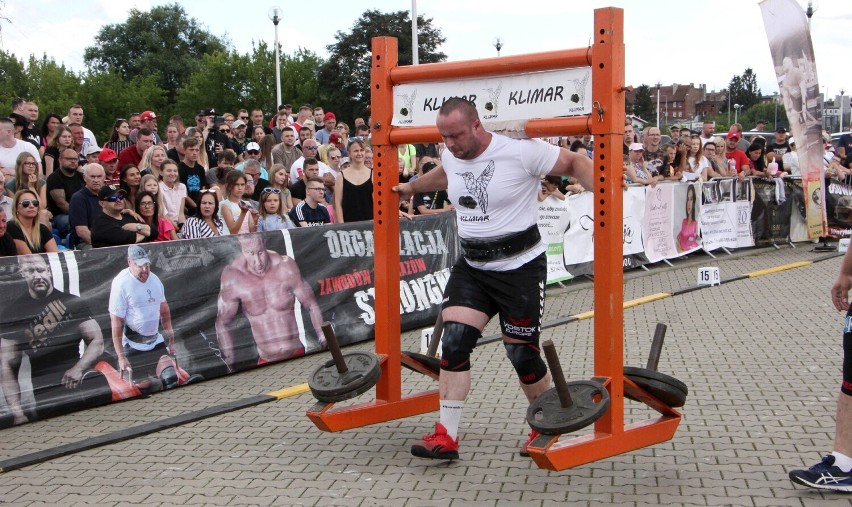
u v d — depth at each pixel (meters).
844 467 3.88
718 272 10.44
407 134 4.89
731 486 4.07
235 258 6.79
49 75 49.25
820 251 13.77
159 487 4.27
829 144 16.45
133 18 67.56
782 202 14.39
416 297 8.32
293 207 8.53
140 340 6.14
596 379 4.20
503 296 4.39
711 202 13.09
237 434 5.14
